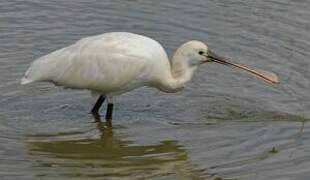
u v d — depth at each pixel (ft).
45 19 70.33
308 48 66.54
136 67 55.52
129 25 69.92
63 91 60.70
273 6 73.61
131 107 58.90
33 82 56.44
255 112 57.98
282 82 61.87
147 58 55.62
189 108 58.85
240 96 60.49
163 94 61.11
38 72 55.26
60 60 55.62
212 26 70.13
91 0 74.13
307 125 55.62
